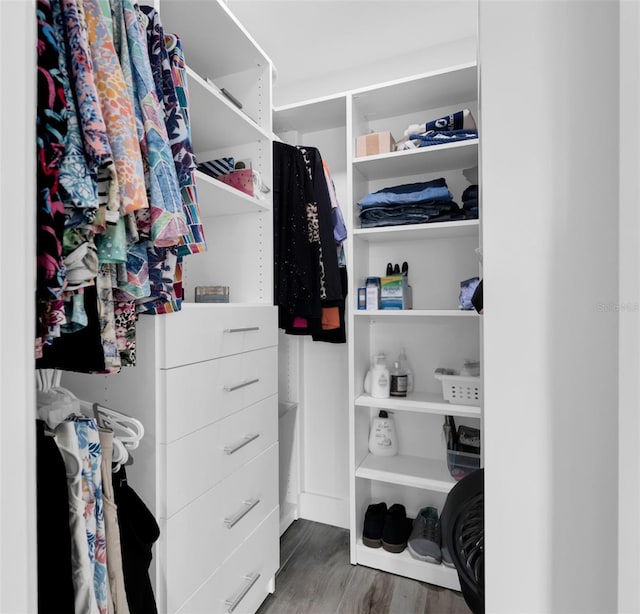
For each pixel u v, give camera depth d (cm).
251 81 153
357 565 171
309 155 165
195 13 121
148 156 79
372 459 188
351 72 205
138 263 80
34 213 31
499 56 28
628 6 23
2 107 28
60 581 63
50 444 65
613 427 26
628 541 23
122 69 78
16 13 29
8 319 29
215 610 113
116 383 99
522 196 27
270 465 143
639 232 22
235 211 151
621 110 23
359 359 183
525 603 28
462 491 56
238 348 124
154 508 96
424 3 161
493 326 28
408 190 174
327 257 159
